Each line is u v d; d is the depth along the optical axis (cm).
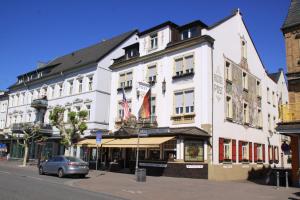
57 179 1978
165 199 1303
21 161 4256
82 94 3694
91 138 3145
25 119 4691
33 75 4778
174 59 2764
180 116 2612
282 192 1611
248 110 3134
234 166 2727
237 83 2981
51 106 4156
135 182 1906
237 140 2847
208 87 2508
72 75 3922
